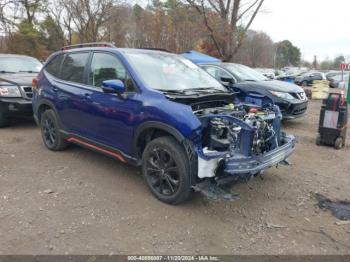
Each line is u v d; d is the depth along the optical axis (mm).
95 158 5777
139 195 4438
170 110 4004
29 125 8273
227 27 17250
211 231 3686
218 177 3887
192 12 19750
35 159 5703
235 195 3918
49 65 6203
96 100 4906
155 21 26750
